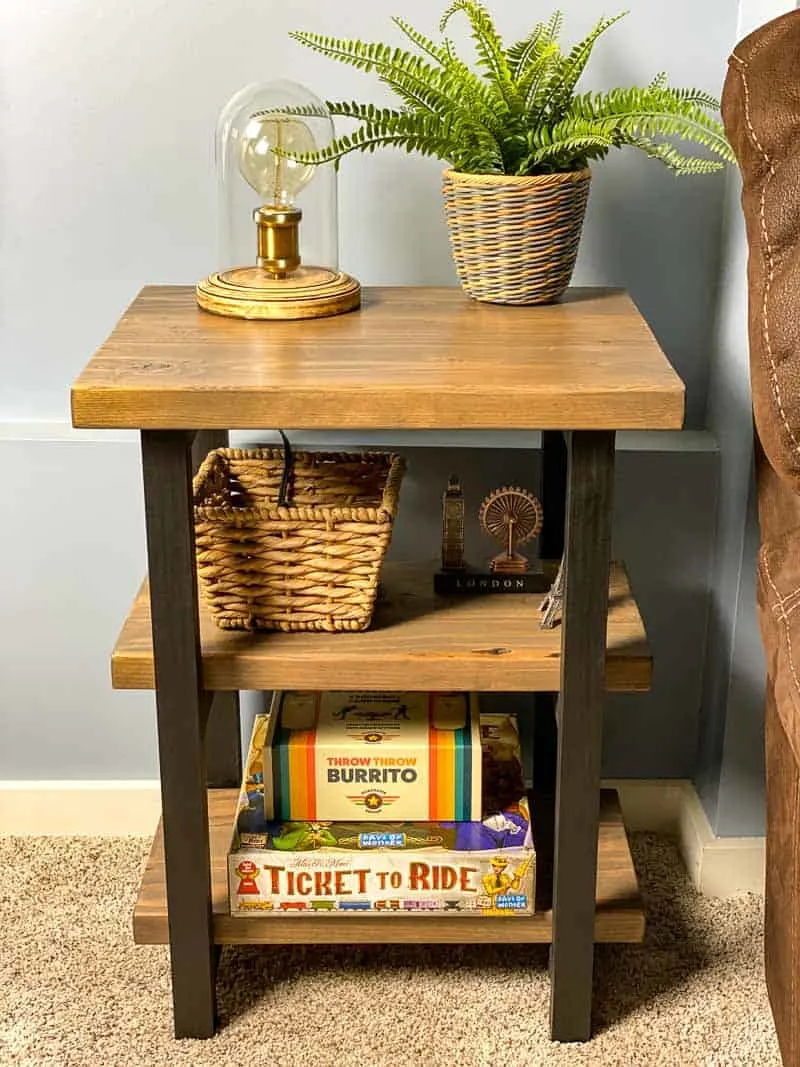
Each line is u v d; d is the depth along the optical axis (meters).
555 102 1.44
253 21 1.59
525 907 1.43
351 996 1.53
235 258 1.54
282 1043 1.46
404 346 1.31
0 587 1.74
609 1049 1.45
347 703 1.53
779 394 1.19
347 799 1.46
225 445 1.65
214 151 1.60
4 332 1.70
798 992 1.32
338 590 1.36
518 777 1.55
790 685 1.18
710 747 1.74
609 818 1.63
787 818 1.36
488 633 1.39
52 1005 1.51
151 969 1.57
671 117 1.35
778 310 1.19
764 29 1.28
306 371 1.23
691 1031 1.48
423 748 1.44
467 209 1.42
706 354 1.72
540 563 1.59
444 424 1.20
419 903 1.43
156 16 1.58
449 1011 1.51
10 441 1.67
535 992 1.54
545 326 1.39
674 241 1.68
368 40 1.60
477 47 1.46
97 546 1.72
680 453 1.67
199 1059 1.44
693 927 1.65
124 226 1.66
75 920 1.66
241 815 1.49
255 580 1.36
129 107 1.61
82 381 1.20
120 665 1.36
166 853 1.39
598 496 1.26
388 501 1.36
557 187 1.39
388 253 1.68
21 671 1.78
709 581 1.73
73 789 1.83
